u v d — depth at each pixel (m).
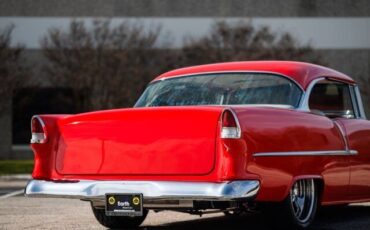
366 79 79.75
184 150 15.54
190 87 18.97
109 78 72.31
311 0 81.31
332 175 18.31
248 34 74.44
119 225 19.50
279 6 81.25
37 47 78.88
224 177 15.01
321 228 19.39
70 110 78.38
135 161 16.03
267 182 15.67
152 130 15.93
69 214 24.06
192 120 15.55
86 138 16.69
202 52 73.56
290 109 17.12
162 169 15.70
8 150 78.81
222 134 15.12
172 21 80.06
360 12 81.31
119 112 16.41
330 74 19.80
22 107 78.69
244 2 81.56
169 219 21.73
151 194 15.55
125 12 80.69
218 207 16.05
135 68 73.19
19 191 39.66
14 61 73.56
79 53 73.00
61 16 80.19
